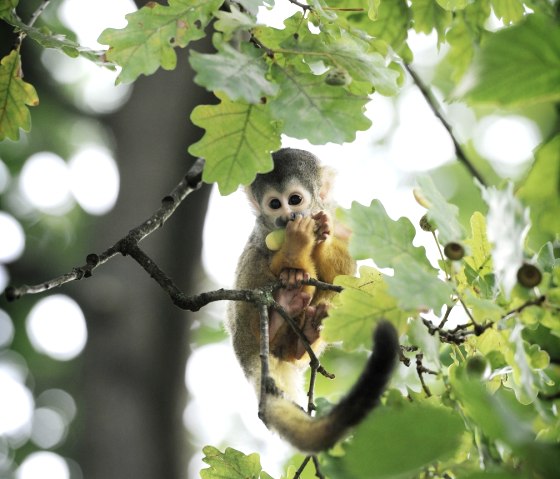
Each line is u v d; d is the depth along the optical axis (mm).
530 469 5027
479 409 5492
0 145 25656
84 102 26297
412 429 5160
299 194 13438
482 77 5199
